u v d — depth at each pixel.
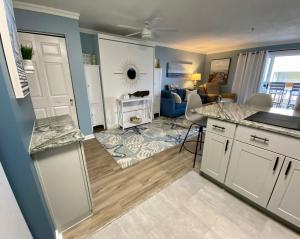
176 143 2.97
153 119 4.61
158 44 4.90
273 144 1.25
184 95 5.31
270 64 4.75
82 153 1.21
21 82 0.87
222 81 5.98
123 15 2.68
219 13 2.58
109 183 1.87
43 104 2.63
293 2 2.15
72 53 2.67
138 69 3.97
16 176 0.83
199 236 1.26
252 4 2.23
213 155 1.74
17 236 0.76
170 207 1.53
